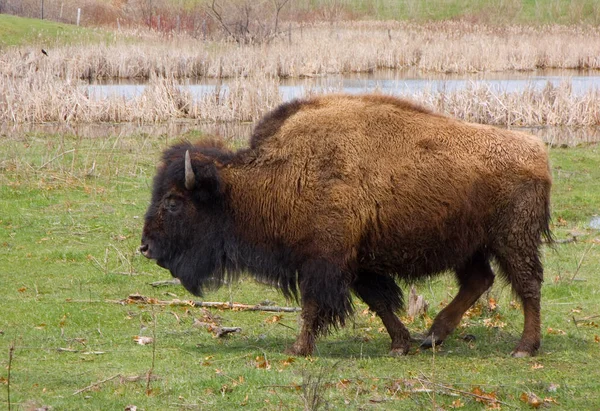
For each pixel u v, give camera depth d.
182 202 28.84
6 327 30.95
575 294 36.69
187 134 76.44
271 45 144.38
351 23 186.00
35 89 87.19
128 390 24.23
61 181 55.06
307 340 28.39
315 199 27.89
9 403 21.92
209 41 157.25
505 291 36.78
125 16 180.00
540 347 29.56
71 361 27.08
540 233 28.98
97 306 34.09
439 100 85.25
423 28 178.25
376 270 28.77
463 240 28.41
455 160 28.08
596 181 59.00
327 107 28.95
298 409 22.72
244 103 88.12
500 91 89.94
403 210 27.75
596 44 150.88
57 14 178.50
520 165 28.41
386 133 28.25
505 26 179.88
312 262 28.03
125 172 58.41
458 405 23.69
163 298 35.91
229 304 34.66
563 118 86.81
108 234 45.06
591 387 25.41
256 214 28.64
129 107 87.56
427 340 29.89
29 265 39.84
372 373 26.42
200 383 24.72
